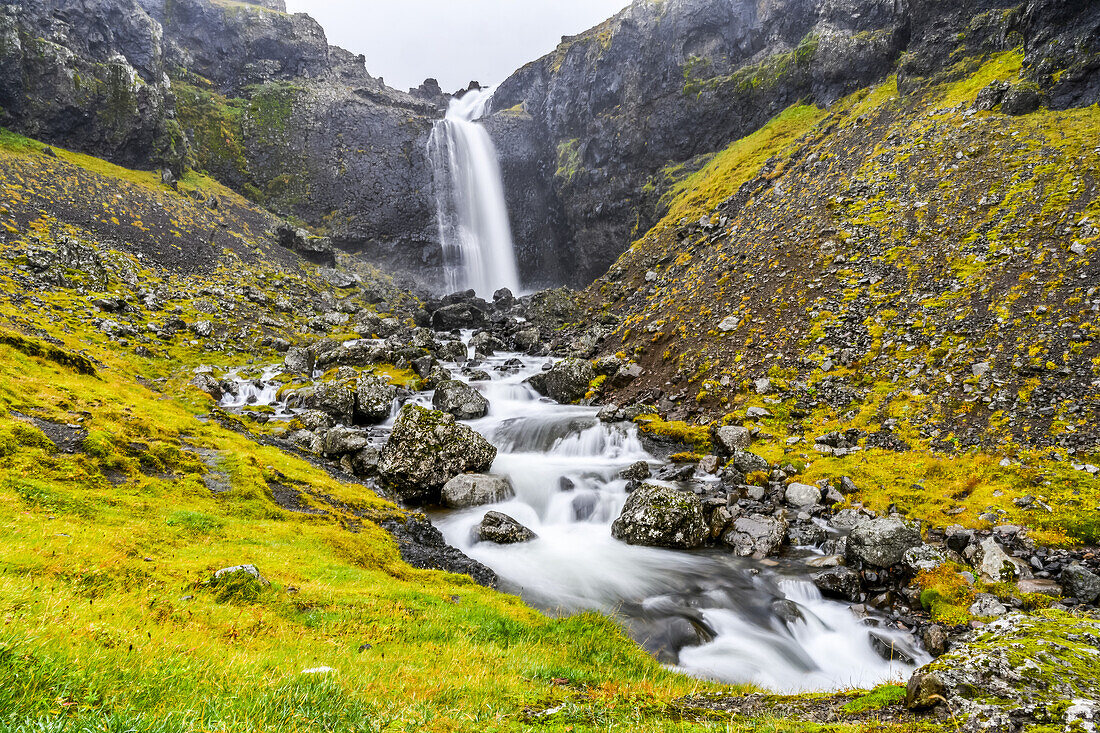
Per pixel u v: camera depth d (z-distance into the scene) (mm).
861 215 46188
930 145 49312
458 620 13953
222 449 27812
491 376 54156
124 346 49656
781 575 20359
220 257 83375
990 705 6535
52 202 71375
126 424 26344
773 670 15383
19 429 21016
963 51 59219
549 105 125750
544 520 27766
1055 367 26719
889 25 73375
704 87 94062
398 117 134000
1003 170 41344
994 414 26375
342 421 42625
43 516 14938
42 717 4359
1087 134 39969
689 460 31906
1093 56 44750
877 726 6625
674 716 7957
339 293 93688
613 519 26828
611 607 18719
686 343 44375
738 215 62469
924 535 21203
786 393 34406
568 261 117750
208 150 112938
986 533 20203
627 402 42094
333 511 23922
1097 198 33875
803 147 67938
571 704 8141
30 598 7887
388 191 122938
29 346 32875
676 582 20469
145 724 4664
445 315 80125
